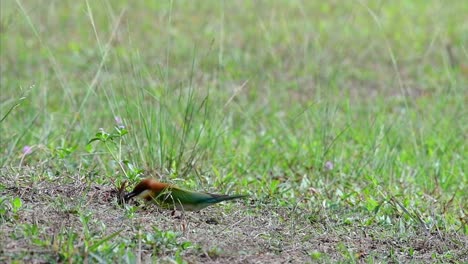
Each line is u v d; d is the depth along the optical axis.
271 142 18.22
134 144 15.12
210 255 11.06
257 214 13.11
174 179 13.91
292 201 14.02
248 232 12.16
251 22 28.77
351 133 18.55
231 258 11.09
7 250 10.30
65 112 18.59
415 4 31.97
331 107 19.38
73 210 11.74
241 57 24.94
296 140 18.17
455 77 24.47
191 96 16.11
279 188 14.78
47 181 13.09
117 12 28.48
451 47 27.42
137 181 13.09
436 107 21.12
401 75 25.09
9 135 16.23
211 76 22.28
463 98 22.47
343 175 16.17
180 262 10.50
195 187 14.10
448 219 13.90
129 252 10.45
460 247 12.67
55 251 10.32
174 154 15.29
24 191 12.53
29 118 17.56
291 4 30.55
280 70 24.45
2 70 22.27
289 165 16.70
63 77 20.16
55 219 11.45
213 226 12.21
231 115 19.06
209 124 17.03
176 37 26.34
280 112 20.78
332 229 12.81
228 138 17.62
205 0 30.94
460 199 15.59
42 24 27.16
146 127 15.04
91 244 10.59
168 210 12.42
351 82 24.16
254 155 17.25
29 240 10.62
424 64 25.64
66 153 14.31
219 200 12.27
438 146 18.22
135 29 26.66
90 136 16.62
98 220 11.66
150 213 12.33
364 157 17.25
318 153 16.97
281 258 11.34
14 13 21.30
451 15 30.61
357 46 26.92
